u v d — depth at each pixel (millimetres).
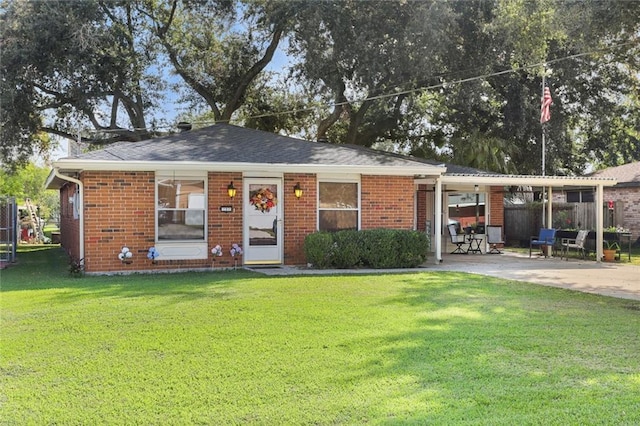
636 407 3566
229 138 13906
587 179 14586
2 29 17078
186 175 11797
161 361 4656
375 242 12031
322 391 3900
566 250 15828
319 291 8367
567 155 25562
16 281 9859
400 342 5234
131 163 10961
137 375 4285
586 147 26922
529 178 14188
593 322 6219
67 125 21672
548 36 15469
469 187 17469
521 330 5770
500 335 5535
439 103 23812
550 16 11891
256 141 13883
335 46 19297
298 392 3885
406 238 12320
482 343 5207
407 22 18344
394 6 18156
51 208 48406
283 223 12531
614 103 23875
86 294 8062
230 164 11516
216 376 4254
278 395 3828
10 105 17812
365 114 23984
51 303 7285
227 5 20891
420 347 5059
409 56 18844
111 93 20438
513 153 23422
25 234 26484
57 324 6016
